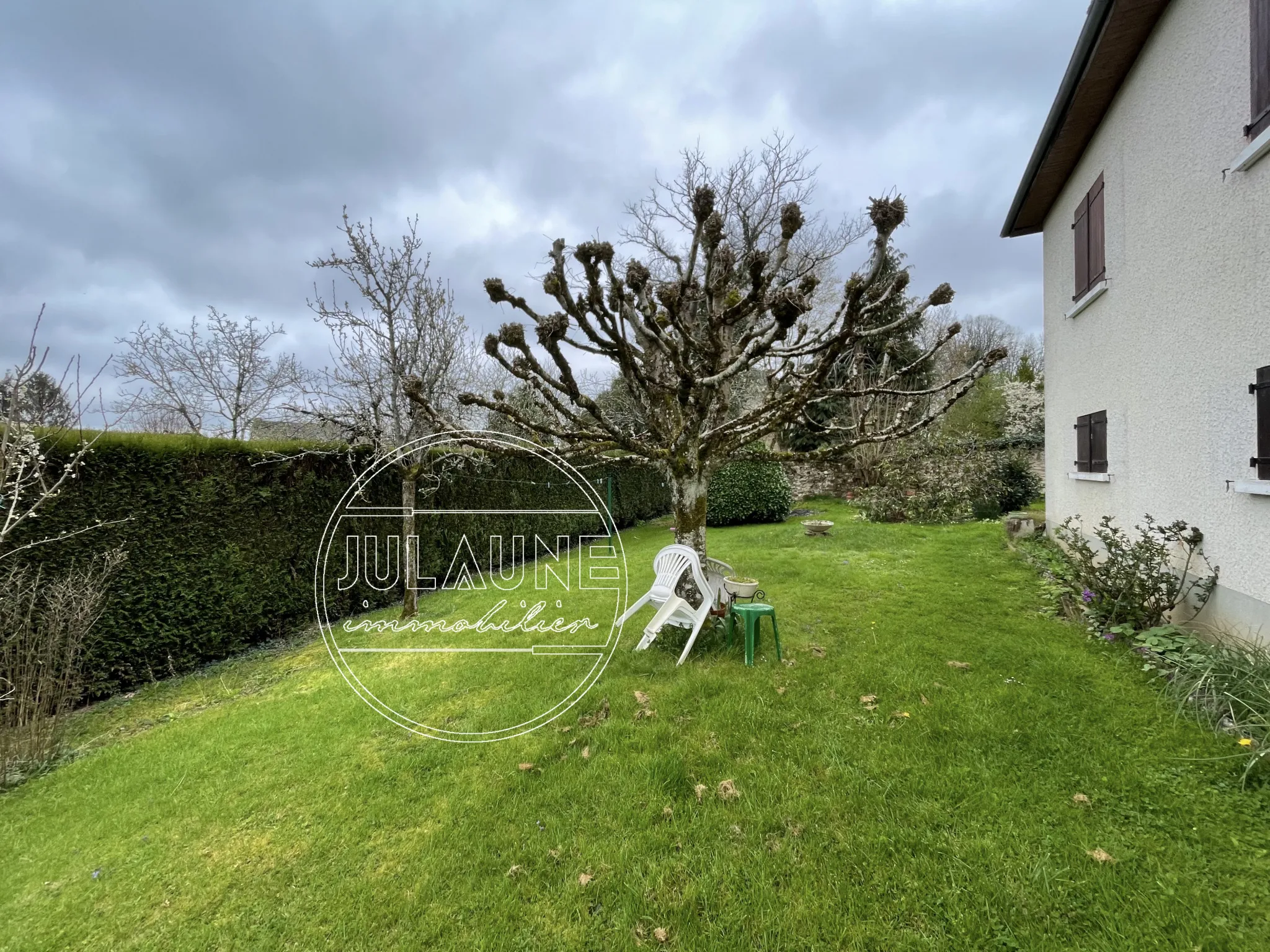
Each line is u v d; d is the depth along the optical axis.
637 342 4.68
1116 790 2.30
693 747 2.81
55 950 1.85
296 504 5.54
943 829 2.14
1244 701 2.68
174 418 10.63
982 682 3.35
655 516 14.05
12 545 3.77
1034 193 6.66
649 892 1.95
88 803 2.65
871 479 13.97
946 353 18.39
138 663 4.35
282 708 3.60
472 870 2.10
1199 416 3.73
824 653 3.97
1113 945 1.65
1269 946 1.61
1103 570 4.25
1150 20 4.14
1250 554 3.26
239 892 2.07
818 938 1.75
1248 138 3.15
